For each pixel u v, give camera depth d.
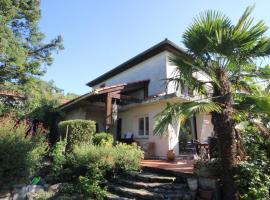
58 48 19.22
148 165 9.38
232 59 6.28
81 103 14.55
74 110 16.11
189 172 7.54
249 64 6.66
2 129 7.13
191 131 13.88
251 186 5.98
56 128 16.06
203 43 6.48
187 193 6.77
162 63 14.01
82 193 7.52
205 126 14.06
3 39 13.79
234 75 6.87
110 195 7.36
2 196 6.56
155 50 14.43
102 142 10.24
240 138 6.80
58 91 20.17
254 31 6.07
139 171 8.99
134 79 16.09
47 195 7.25
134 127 14.20
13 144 6.79
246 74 6.87
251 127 7.42
